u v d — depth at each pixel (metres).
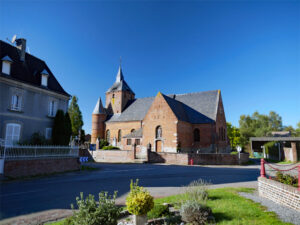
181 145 34.12
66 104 25.02
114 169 21.53
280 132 73.56
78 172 18.55
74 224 4.96
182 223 6.33
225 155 28.83
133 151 31.66
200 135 36.59
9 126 18.80
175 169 21.66
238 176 16.73
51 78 24.70
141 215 6.14
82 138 54.16
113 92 49.50
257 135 73.25
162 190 11.53
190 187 9.30
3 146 14.03
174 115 34.03
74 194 10.41
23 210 7.95
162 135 34.75
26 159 15.09
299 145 30.44
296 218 6.43
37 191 10.98
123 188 11.95
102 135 46.41
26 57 23.36
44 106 22.19
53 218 7.17
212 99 39.47
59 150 17.92
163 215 6.98
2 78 18.47
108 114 48.62
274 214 6.80
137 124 41.84
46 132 22.19
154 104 36.59
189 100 42.34
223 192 9.98
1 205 8.52
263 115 80.75
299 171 7.44
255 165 28.05
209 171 20.05
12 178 13.99
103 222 4.95
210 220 6.32
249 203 8.10
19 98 19.98
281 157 35.91
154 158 30.36
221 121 39.72
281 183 8.27
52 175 16.31
